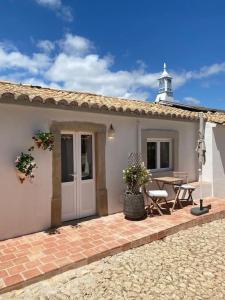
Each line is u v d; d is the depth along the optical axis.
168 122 8.67
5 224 5.39
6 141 5.35
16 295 3.64
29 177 5.64
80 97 8.09
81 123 6.46
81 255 4.62
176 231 6.20
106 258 4.79
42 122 5.83
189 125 9.42
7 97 4.97
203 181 9.64
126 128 7.48
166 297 3.58
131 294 3.66
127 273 4.25
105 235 5.58
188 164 9.40
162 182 7.96
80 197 6.80
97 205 7.02
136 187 6.88
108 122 7.05
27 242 5.23
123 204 6.95
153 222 6.45
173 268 4.41
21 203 5.59
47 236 5.55
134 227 6.08
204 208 7.47
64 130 6.30
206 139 9.58
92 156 7.02
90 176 7.04
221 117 10.92
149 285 3.89
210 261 4.67
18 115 5.49
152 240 5.62
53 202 6.05
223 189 9.85
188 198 8.32
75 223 6.39
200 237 5.89
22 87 7.72
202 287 3.84
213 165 9.46
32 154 5.71
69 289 3.80
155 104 11.24
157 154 8.55
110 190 7.16
